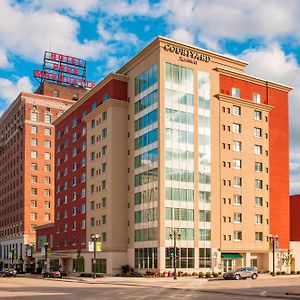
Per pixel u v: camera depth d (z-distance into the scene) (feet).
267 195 270.87
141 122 256.11
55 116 439.22
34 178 421.59
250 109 272.51
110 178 262.47
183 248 234.58
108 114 270.26
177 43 248.73
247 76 274.77
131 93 268.41
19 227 422.00
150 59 251.60
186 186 241.14
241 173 262.47
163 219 231.09
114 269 253.24
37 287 162.20
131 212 258.16
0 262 470.39
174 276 210.18
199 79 254.88
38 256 374.63
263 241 264.31
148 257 237.86
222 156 256.93
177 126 242.78
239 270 211.61
